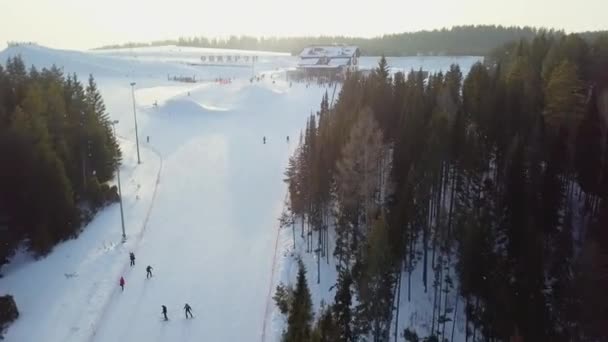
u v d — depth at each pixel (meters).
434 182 40.00
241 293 40.19
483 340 35.69
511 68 57.91
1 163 45.06
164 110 94.44
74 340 34.19
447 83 60.38
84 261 44.22
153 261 44.84
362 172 41.91
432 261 42.38
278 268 43.53
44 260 45.06
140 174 64.62
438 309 38.91
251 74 165.88
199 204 56.22
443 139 40.28
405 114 49.66
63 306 38.28
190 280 41.94
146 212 54.06
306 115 93.81
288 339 24.98
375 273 30.55
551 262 38.69
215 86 116.69
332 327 26.62
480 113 47.81
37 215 46.00
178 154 71.88
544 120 46.59
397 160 44.44
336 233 46.56
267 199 57.44
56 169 47.47
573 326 35.03
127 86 128.88
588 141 42.34
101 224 51.22
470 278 35.22
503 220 39.56
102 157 59.56
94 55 185.12
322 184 45.03
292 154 70.81
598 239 37.84
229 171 65.38
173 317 37.12
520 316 33.00
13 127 46.84
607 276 34.72
